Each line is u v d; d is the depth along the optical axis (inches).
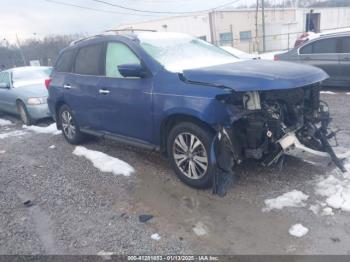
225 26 1268.5
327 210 128.3
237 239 118.6
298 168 164.1
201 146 148.5
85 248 121.6
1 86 366.6
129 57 175.5
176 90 148.6
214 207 139.9
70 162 208.8
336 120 239.3
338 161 153.0
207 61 172.6
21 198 166.7
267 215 130.0
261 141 142.3
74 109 225.3
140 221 135.3
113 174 182.9
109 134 201.5
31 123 332.5
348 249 108.3
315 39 354.0
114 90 181.3
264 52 1231.5
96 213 144.9
